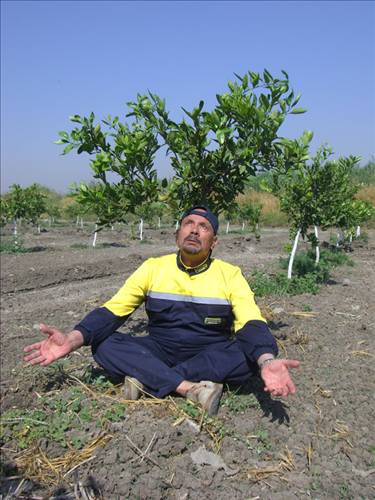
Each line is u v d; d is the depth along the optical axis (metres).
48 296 9.03
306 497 2.93
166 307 3.83
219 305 3.78
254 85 4.32
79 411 3.65
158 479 3.00
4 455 3.32
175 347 3.85
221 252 15.30
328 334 5.56
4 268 11.31
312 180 8.37
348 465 3.24
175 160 4.59
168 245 17.91
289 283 7.82
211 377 3.68
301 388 4.08
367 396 4.06
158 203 5.04
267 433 3.41
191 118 4.27
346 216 10.29
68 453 3.26
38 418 3.61
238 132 4.40
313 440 3.44
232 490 2.95
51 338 3.63
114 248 16.45
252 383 4.02
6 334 6.55
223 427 3.42
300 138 4.73
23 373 4.71
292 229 8.88
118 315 3.83
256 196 30.16
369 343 5.34
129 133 4.64
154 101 4.51
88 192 4.59
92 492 2.95
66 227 27.56
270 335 3.52
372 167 31.84
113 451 3.18
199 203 4.78
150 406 3.58
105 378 4.12
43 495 2.97
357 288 8.48
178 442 3.23
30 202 19.50
